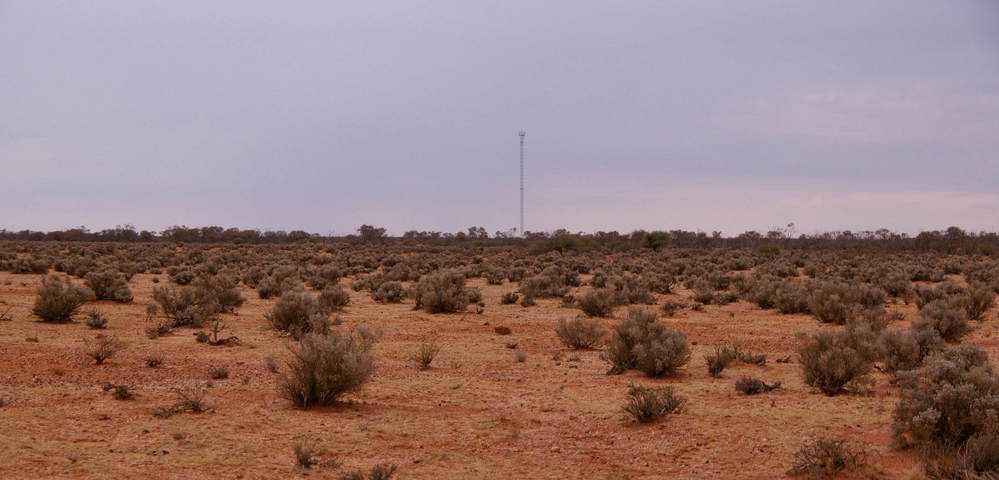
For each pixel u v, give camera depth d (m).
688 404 13.52
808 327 27.23
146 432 11.07
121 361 17.70
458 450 10.51
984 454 8.55
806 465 9.21
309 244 130.88
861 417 12.17
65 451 9.85
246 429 11.47
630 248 109.25
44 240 147.12
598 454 10.31
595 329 22.31
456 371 17.83
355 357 13.54
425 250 109.88
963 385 9.74
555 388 15.46
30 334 21.83
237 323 26.78
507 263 75.94
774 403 13.34
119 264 56.03
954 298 28.39
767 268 61.50
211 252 88.38
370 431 11.51
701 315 31.83
